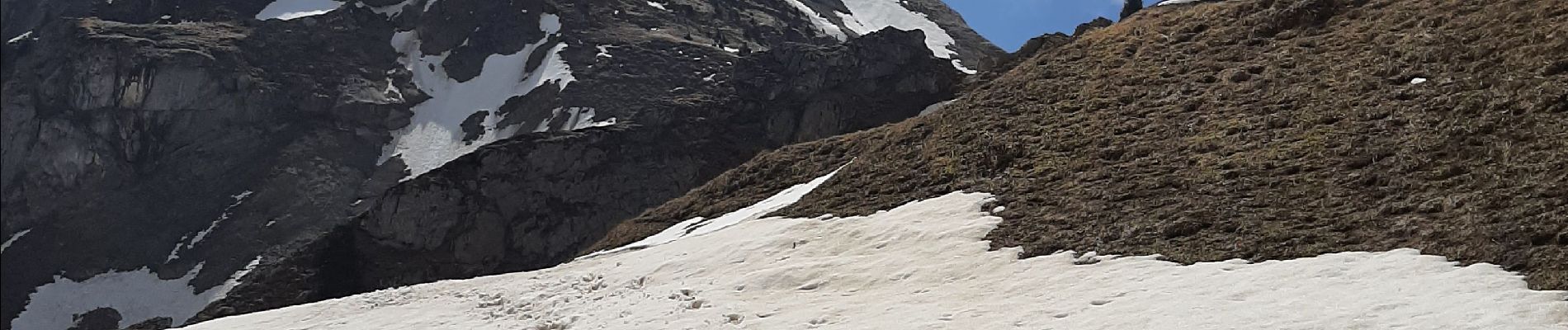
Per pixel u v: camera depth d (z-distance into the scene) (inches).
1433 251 681.0
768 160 1839.3
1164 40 1674.5
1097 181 1068.5
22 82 5423.2
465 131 4943.4
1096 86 1525.6
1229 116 1215.6
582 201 3112.7
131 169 5002.5
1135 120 1305.4
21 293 4394.7
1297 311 586.9
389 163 4837.6
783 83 3336.6
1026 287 771.4
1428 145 922.7
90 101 5216.5
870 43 3270.2
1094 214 956.6
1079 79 1596.9
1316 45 1430.9
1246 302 623.8
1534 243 652.7
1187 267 747.4
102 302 4256.9
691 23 5762.8
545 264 3024.1
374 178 4749.0
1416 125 995.9
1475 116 975.0
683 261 1093.1
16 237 4820.4
